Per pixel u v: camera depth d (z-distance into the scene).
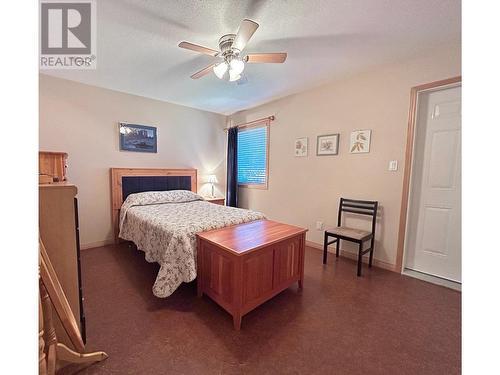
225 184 4.77
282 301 1.92
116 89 3.24
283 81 2.94
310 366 1.27
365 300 1.95
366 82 2.66
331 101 3.00
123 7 1.59
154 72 2.66
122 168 3.36
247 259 1.60
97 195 3.21
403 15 1.67
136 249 3.12
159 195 3.37
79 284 1.32
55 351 1.08
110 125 3.26
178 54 2.24
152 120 3.66
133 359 1.30
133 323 1.61
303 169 3.40
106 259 2.77
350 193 2.87
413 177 2.45
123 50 2.17
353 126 2.80
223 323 1.62
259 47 2.12
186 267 1.83
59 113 2.85
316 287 2.17
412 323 1.65
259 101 3.82
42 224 1.19
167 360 1.30
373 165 2.65
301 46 2.10
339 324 1.63
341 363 1.29
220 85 3.08
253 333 1.53
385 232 2.59
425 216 2.42
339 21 1.74
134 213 2.79
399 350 1.39
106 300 1.90
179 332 1.53
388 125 2.51
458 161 2.20
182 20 1.74
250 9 1.61
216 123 4.55
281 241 1.87
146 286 2.14
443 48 2.12
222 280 1.69
